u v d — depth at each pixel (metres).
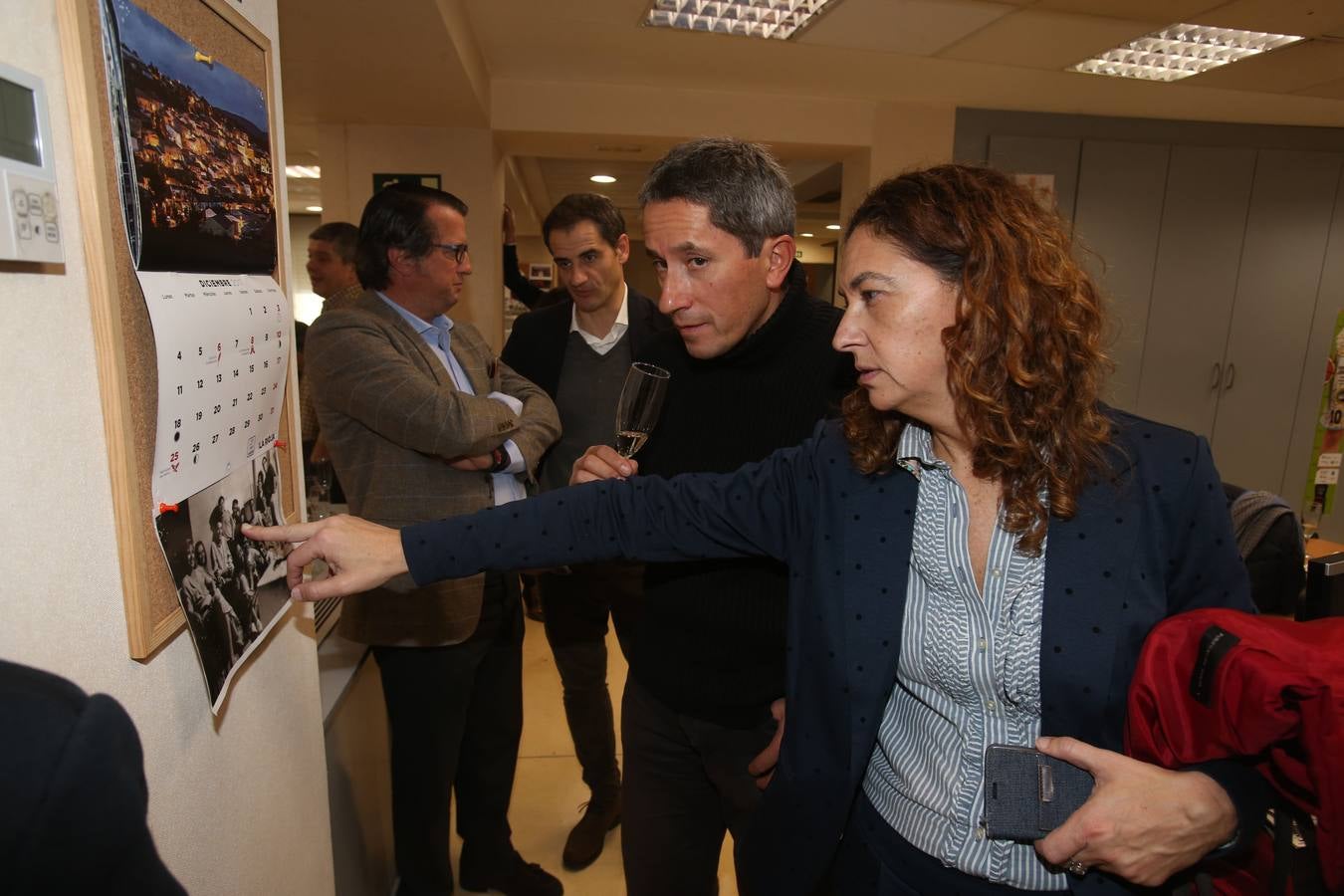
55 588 0.51
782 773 0.94
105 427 0.57
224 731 0.78
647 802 1.36
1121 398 4.45
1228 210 4.36
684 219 1.06
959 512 0.80
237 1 0.76
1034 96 3.90
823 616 0.88
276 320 0.83
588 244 1.96
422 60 2.73
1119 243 4.30
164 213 0.61
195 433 0.65
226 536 0.74
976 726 0.81
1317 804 0.66
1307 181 4.39
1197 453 0.76
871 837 0.91
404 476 1.48
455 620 1.47
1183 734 0.69
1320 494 2.27
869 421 0.86
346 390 1.42
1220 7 2.71
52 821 0.34
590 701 2.01
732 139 1.12
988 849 0.79
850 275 0.76
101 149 0.53
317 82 3.01
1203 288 4.41
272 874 0.91
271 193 0.83
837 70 3.55
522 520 0.97
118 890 0.37
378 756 1.67
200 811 0.73
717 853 1.41
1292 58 3.24
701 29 3.07
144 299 0.57
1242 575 0.76
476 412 1.44
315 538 0.86
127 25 0.55
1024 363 0.71
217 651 0.72
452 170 3.80
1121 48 3.25
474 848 1.82
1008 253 0.69
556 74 3.71
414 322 1.58
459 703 1.57
